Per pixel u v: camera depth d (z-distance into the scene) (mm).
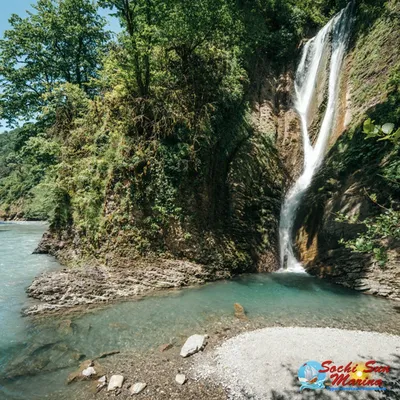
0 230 29984
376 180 11859
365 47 18438
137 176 12258
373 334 7289
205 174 13664
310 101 21500
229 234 13898
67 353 6414
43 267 13258
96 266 11445
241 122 17422
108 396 5086
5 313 8359
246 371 5773
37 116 20766
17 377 5559
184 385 5398
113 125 13477
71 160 15141
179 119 13484
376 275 10695
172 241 12242
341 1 25078
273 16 25500
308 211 14938
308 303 9703
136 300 9875
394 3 17594
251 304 9617
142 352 6531
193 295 10477
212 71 16062
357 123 15680
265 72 22906
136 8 13773
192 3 13805
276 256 14727
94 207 12594
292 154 18656
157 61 14539
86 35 22766
